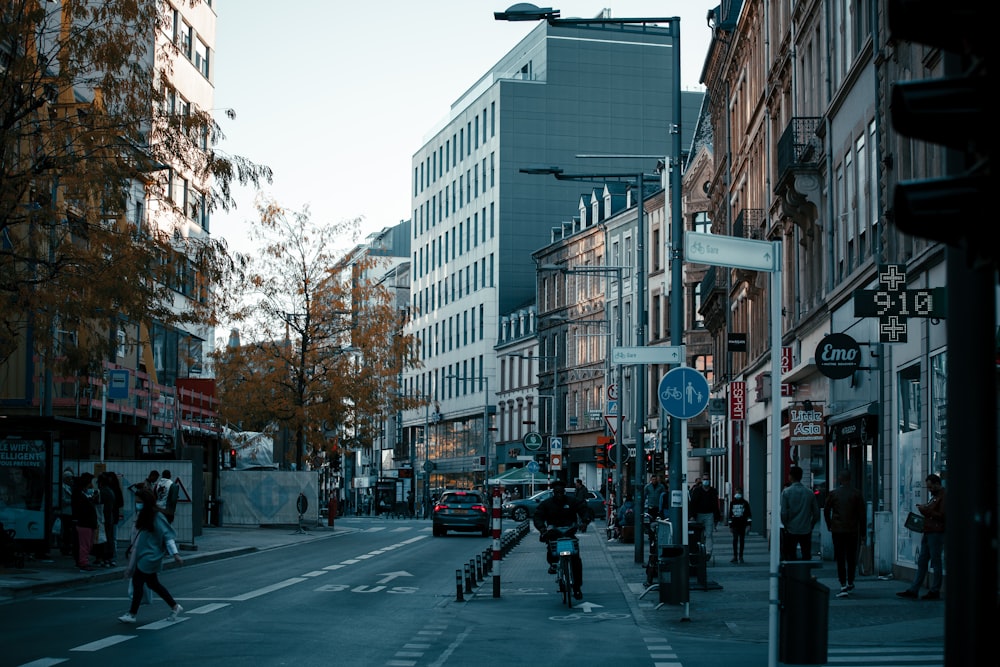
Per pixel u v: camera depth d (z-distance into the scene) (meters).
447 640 15.21
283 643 14.55
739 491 30.59
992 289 5.93
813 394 35.72
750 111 48.97
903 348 24.38
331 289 55.25
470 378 102.62
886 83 25.83
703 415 69.88
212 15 58.09
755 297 49.25
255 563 30.56
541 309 97.00
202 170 24.69
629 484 51.72
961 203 4.70
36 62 23.16
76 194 23.30
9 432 27.28
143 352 46.81
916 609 18.06
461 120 112.56
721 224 59.81
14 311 23.52
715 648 14.57
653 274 78.94
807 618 9.61
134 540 16.67
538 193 104.06
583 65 104.12
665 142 104.50
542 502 20.84
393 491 93.12
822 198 33.56
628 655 13.89
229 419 55.16
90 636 15.12
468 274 110.62
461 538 47.19
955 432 5.97
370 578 25.31
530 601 20.77
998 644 5.78
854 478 29.97
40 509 27.30
